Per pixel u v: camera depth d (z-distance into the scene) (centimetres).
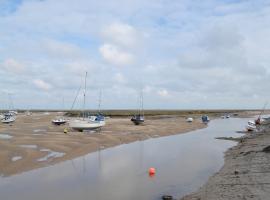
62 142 3831
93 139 4288
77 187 2022
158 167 2672
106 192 1919
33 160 2761
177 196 1833
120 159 3033
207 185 1988
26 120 9412
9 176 2267
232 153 3359
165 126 7412
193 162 2911
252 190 1742
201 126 8062
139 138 4922
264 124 8156
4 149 3125
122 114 13588
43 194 1870
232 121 11231
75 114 13062
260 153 2955
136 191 1945
